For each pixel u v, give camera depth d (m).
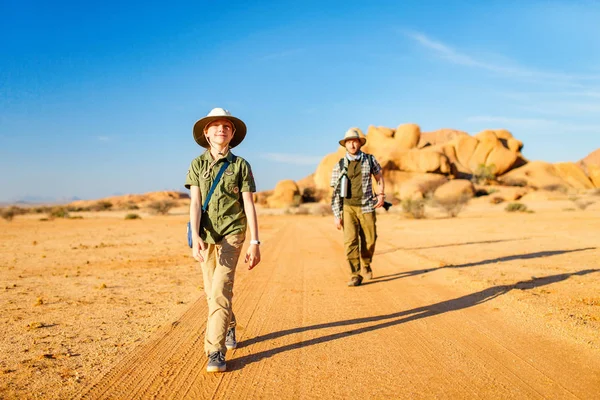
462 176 101.44
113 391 3.32
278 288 7.02
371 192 7.25
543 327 4.67
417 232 18.50
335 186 7.32
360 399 3.14
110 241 17.39
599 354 3.89
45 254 12.95
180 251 13.16
